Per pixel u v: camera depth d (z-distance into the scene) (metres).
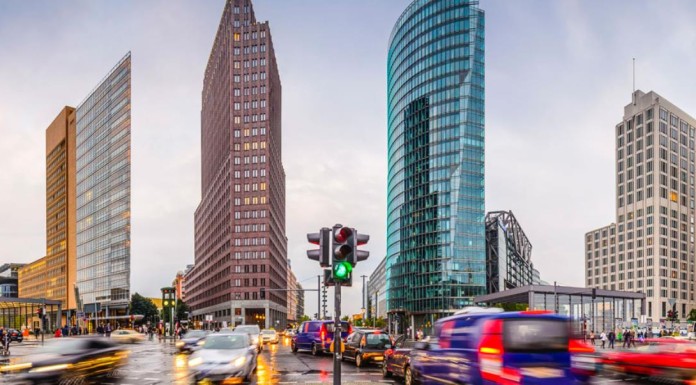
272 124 147.12
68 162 172.12
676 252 175.62
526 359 10.79
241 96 140.25
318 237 12.59
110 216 139.38
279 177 167.00
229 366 18.89
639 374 22.98
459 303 122.19
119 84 138.50
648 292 171.62
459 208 126.06
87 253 153.00
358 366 25.91
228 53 145.25
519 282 169.38
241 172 137.25
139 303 184.25
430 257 127.88
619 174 187.88
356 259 12.10
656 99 176.50
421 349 15.28
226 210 141.25
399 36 149.88
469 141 129.12
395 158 148.62
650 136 177.12
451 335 13.02
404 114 143.38
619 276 184.25
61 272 172.12
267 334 58.28
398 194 144.38
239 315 131.38
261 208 135.62
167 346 52.00
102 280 141.88
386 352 21.30
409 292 133.00
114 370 20.95
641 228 177.12
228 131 142.50
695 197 186.00
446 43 134.38
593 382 21.80
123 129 135.38
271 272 138.12
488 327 11.19
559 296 81.19
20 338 67.06
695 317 154.12
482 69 132.88
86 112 158.62
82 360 18.39
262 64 141.12
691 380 20.86
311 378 21.20
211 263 162.88
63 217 173.38
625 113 187.00
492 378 10.88
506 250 149.50
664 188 175.25
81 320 137.12
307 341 36.47
